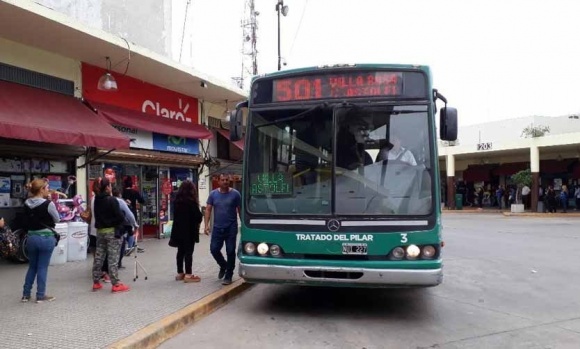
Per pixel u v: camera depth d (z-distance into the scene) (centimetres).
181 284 815
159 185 1538
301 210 641
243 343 559
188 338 579
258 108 685
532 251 1373
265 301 766
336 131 653
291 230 639
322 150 652
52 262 974
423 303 754
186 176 1684
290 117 671
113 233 749
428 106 649
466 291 845
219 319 662
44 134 933
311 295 809
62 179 1148
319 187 643
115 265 748
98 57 1184
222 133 1873
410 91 654
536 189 3238
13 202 1044
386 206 623
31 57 1080
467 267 1102
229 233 825
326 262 621
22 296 697
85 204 1168
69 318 596
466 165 4322
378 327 623
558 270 1059
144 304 672
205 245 1360
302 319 662
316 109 662
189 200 842
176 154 1568
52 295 718
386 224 617
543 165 3747
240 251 667
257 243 653
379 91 657
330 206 633
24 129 896
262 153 673
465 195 4331
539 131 3228
